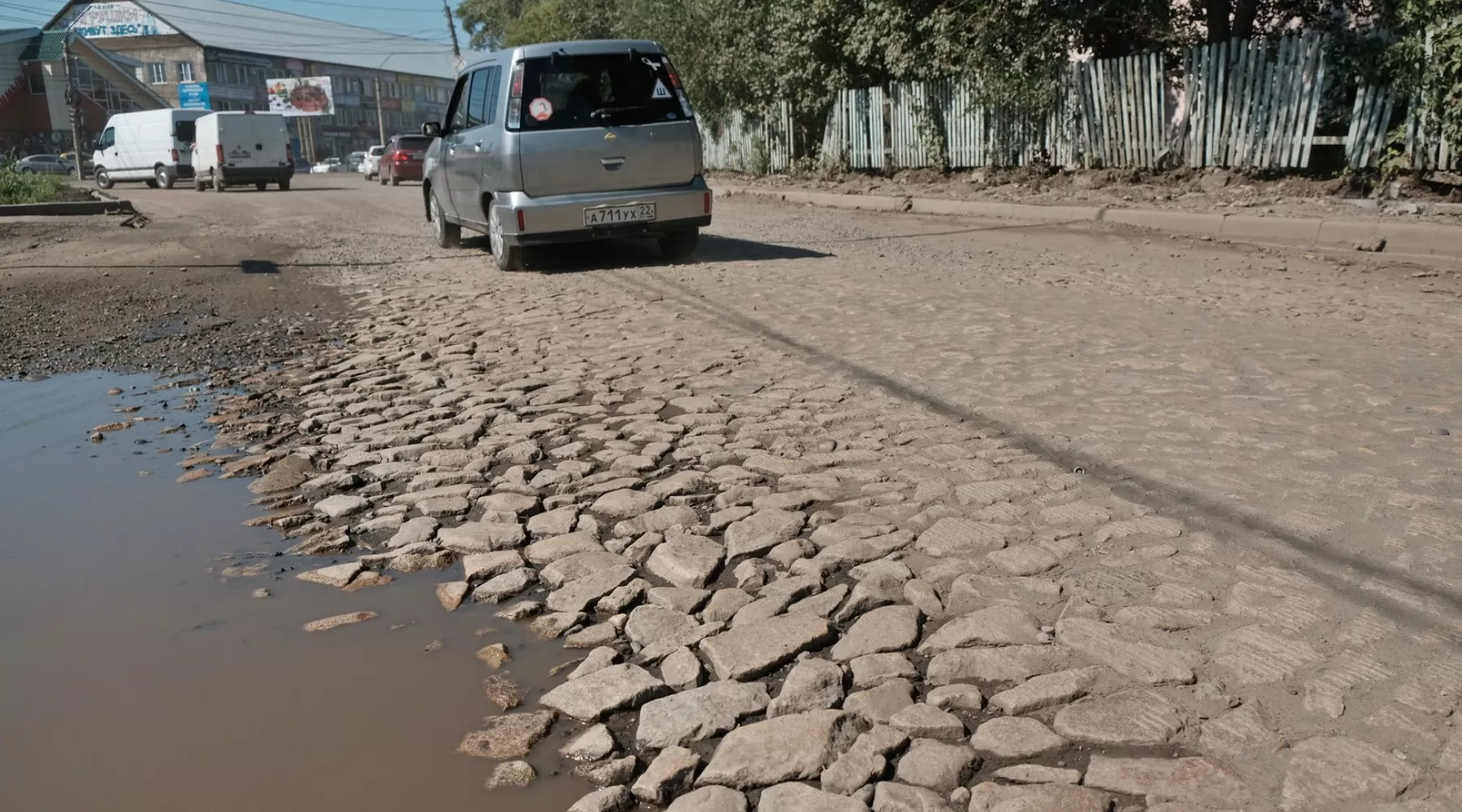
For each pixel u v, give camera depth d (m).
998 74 15.52
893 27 17.27
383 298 8.47
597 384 5.42
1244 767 2.15
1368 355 5.59
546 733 2.46
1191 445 4.12
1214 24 14.21
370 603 3.14
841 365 5.61
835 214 15.45
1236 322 6.56
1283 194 12.02
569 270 9.68
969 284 8.25
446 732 2.47
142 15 71.31
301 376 5.89
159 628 3.04
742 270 9.27
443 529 3.60
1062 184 14.99
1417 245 9.45
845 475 3.94
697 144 9.58
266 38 82.12
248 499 4.00
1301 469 3.81
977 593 2.95
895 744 2.28
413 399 5.29
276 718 2.56
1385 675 2.45
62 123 56.56
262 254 11.45
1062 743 2.27
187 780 2.33
